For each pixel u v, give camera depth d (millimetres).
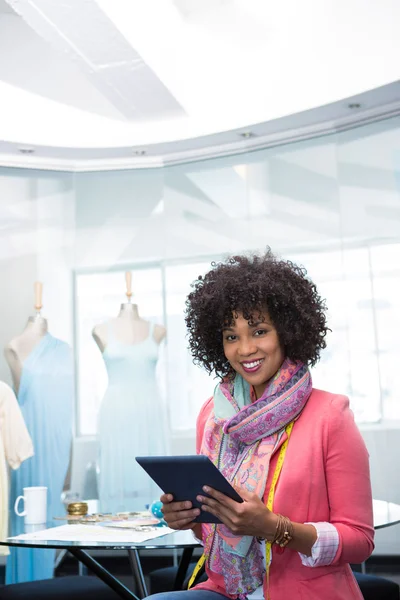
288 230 4453
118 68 3777
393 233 4082
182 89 4316
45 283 4828
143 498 4555
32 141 4457
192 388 4754
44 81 4512
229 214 4652
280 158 4500
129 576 4566
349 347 4199
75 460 4766
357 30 3871
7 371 4695
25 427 4340
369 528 1534
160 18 3961
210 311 1711
